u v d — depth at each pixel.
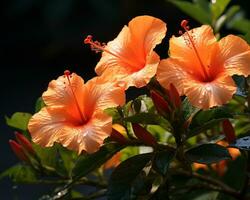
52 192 1.73
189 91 1.56
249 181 1.73
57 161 1.76
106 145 1.64
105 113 1.59
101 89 1.60
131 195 1.61
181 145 1.62
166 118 1.61
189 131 1.62
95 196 1.72
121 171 1.62
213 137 1.71
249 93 1.67
